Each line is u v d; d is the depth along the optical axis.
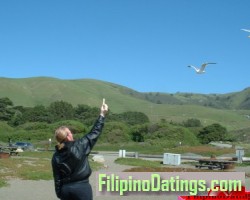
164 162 42.47
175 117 179.12
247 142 101.19
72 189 6.76
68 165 6.76
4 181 21.64
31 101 191.25
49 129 92.88
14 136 90.00
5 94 190.75
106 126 93.31
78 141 6.89
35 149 68.12
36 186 20.64
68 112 120.12
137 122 123.50
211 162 38.88
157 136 89.56
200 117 185.50
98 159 41.91
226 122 181.25
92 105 193.25
